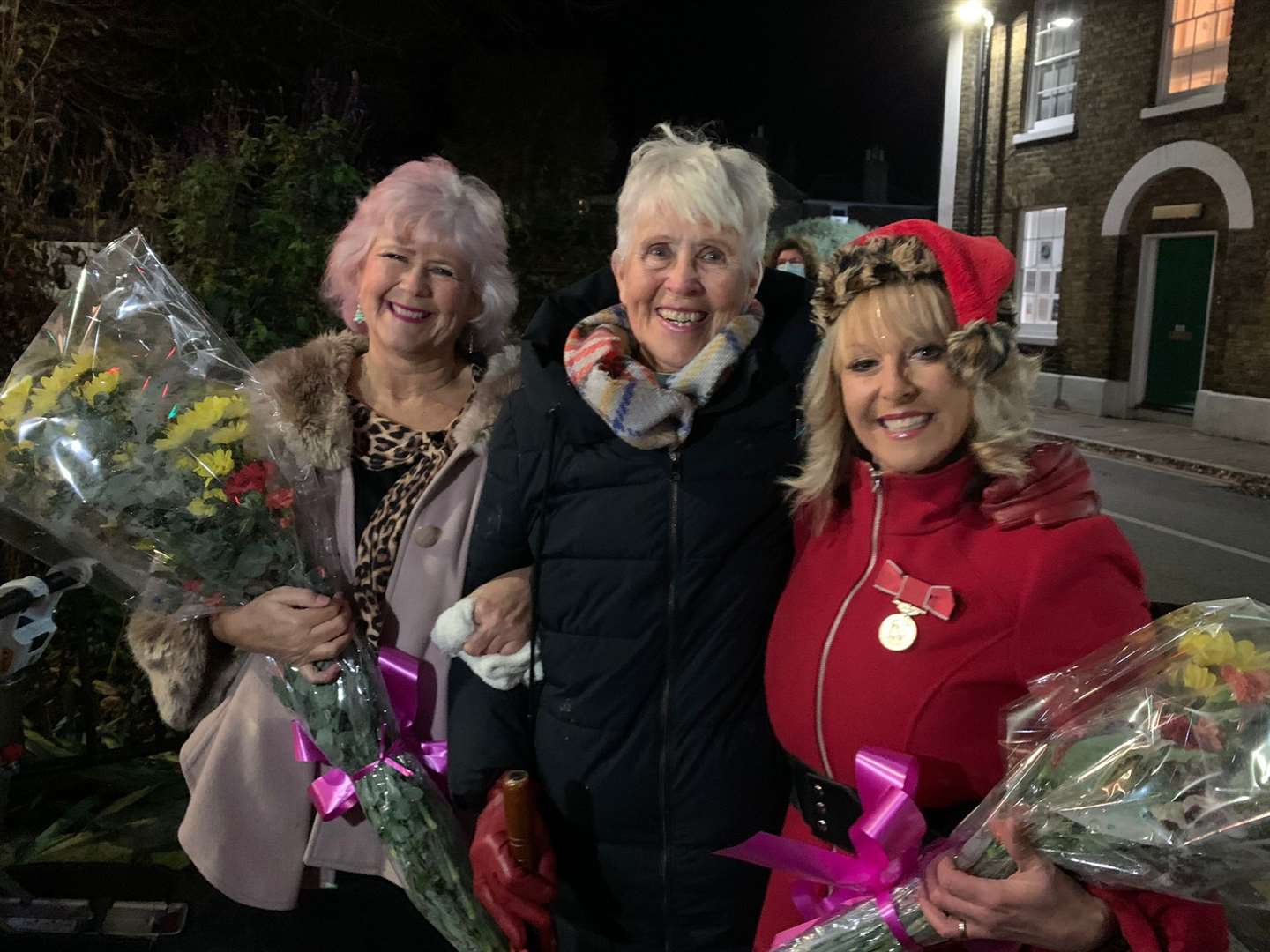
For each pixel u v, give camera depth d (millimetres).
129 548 1669
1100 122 11445
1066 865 1188
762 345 1657
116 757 2611
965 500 1418
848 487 1545
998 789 1259
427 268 1933
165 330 1804
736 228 1606
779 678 1537
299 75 10430
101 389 1673
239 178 4387
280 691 1797
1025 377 1387
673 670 1605
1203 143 10148
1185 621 1236
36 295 3172
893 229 1420
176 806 2570
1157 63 10664
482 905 1626
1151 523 6996
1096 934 1192
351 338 2057
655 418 1548
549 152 11094
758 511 1617
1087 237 11781
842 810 1449
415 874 1726
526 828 1523
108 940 1984
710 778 1604
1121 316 11469
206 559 1652
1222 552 6238
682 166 1586
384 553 1886
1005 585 1345
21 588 1765
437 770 1814
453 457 1890
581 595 1642
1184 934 1176
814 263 3598
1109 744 1168
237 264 4352
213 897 2109
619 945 1692
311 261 4293
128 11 7984
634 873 1653
